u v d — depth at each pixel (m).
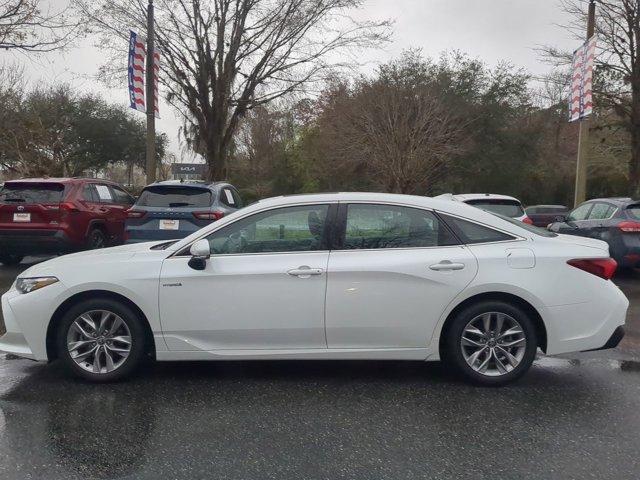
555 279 4.73
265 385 4.91
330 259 4.78
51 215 10.26
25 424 4.10
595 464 3.52
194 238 4.93
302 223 4.93
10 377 5.09
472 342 4.80
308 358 4.83
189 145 23.28
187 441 3.84
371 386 4.89
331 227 4.89
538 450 3.71
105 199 11.84
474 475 3.40
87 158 40.50
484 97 30.50
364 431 4.00
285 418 4.22
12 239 10.23
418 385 4.90
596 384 4.92
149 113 15.31
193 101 20.23
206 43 19.47
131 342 4.88
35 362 5.51
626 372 5.23
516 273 4.71
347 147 25.86
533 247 4.83
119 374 4.89
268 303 4.75
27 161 26.64
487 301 4.78
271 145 43.72
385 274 4.71
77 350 4.90
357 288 4.73
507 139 31.23
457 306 4.78
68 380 5.02
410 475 3.40
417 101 23.17
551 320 4.72
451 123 26.23
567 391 4.75
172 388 4.84
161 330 4.81
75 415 4.27
